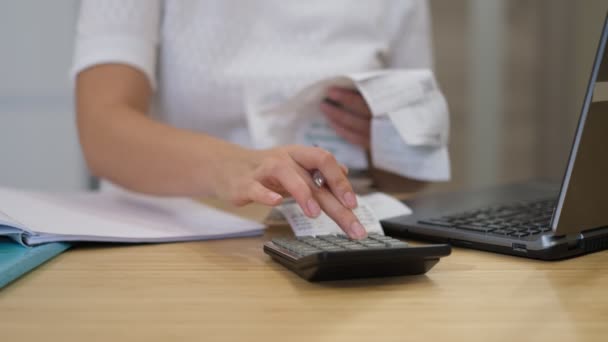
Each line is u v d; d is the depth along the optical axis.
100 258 0.52
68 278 0.45
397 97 0.84
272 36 1.15
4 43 1.87
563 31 2.18
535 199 0.78
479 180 2.21
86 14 1.00
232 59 1.13
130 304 0.38
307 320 0.34
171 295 0.40
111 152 0.81
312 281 0.43
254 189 0.59
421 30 1.28
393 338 0.31
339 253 0.41
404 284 0.42
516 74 2.20
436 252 0.43
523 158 2.23
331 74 1.11
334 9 1.15
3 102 1.89
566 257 0.50
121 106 0.88
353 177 1.06
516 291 0.40
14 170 1.91
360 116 0.97
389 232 0.63
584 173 0.47
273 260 0.50
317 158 0.56
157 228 0.62
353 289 0.41
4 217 0.54
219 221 0.67
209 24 1.11
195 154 0.72
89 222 0.62
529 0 2.16
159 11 1.08
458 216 0.64
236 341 0.31
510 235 0.53
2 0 1.86
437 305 0.37
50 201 0.74
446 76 2.19
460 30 2.17
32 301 0.39
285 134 1.01
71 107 1.90
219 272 0.46
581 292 0.40
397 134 0.87
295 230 0.58
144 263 0.50
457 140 2.21
